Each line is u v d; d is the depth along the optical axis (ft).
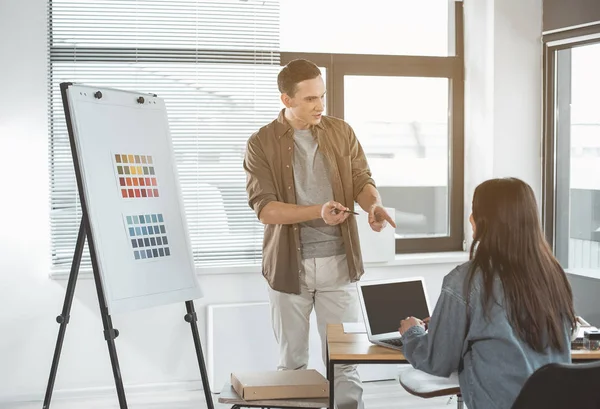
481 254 7.27
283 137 11.34
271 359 15.17
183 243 12.09
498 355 7.15
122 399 10.51
